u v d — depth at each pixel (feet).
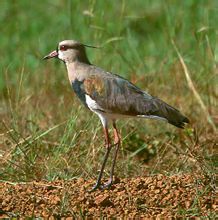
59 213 44.75
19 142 54.65
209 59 65.46
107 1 80.02
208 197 46.44
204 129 59.31
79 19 78.54
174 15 74.90
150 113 48.98
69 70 51.62
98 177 48.49
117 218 44.57
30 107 62.49
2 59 76.28
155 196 46.70
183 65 60.90
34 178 51.44
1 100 67.62
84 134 55.16
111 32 74.08
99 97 49.80
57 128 58.08
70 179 50.06
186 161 53.06
